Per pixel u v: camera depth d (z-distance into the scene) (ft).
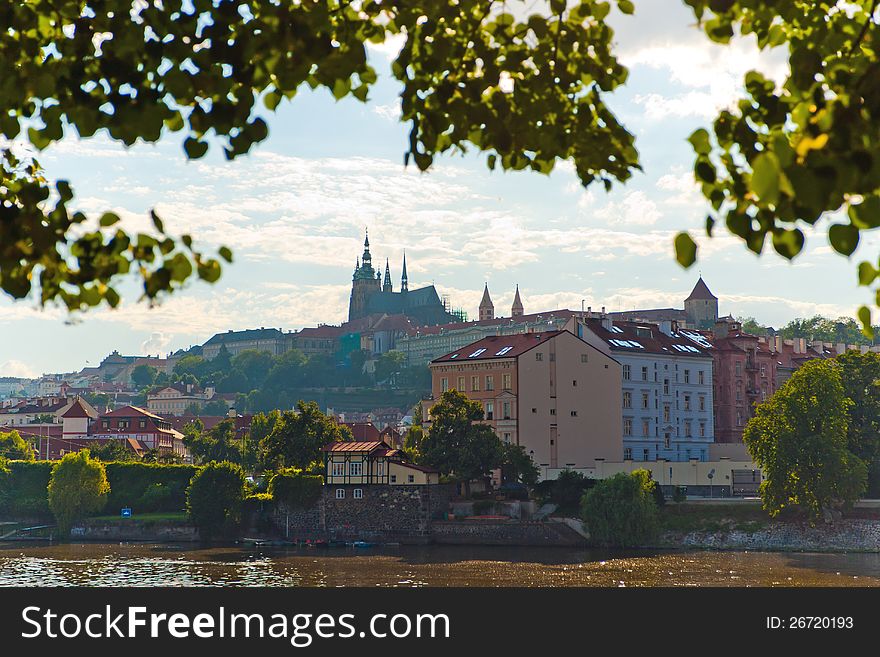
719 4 50.08
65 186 57.72
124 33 53.83
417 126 58.23
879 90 42.96
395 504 531.09
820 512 463.83
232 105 55.16
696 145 48.88
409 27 57.77
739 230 46.70
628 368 638.94
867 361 536.01
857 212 42.04
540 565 419.13
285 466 579.89
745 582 360.07
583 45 58.90
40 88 54.19
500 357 599.16
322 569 421.18
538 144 58.49
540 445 585.22
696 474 542.98
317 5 55.72
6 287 57.31
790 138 49.39
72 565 445.37
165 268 56.85
